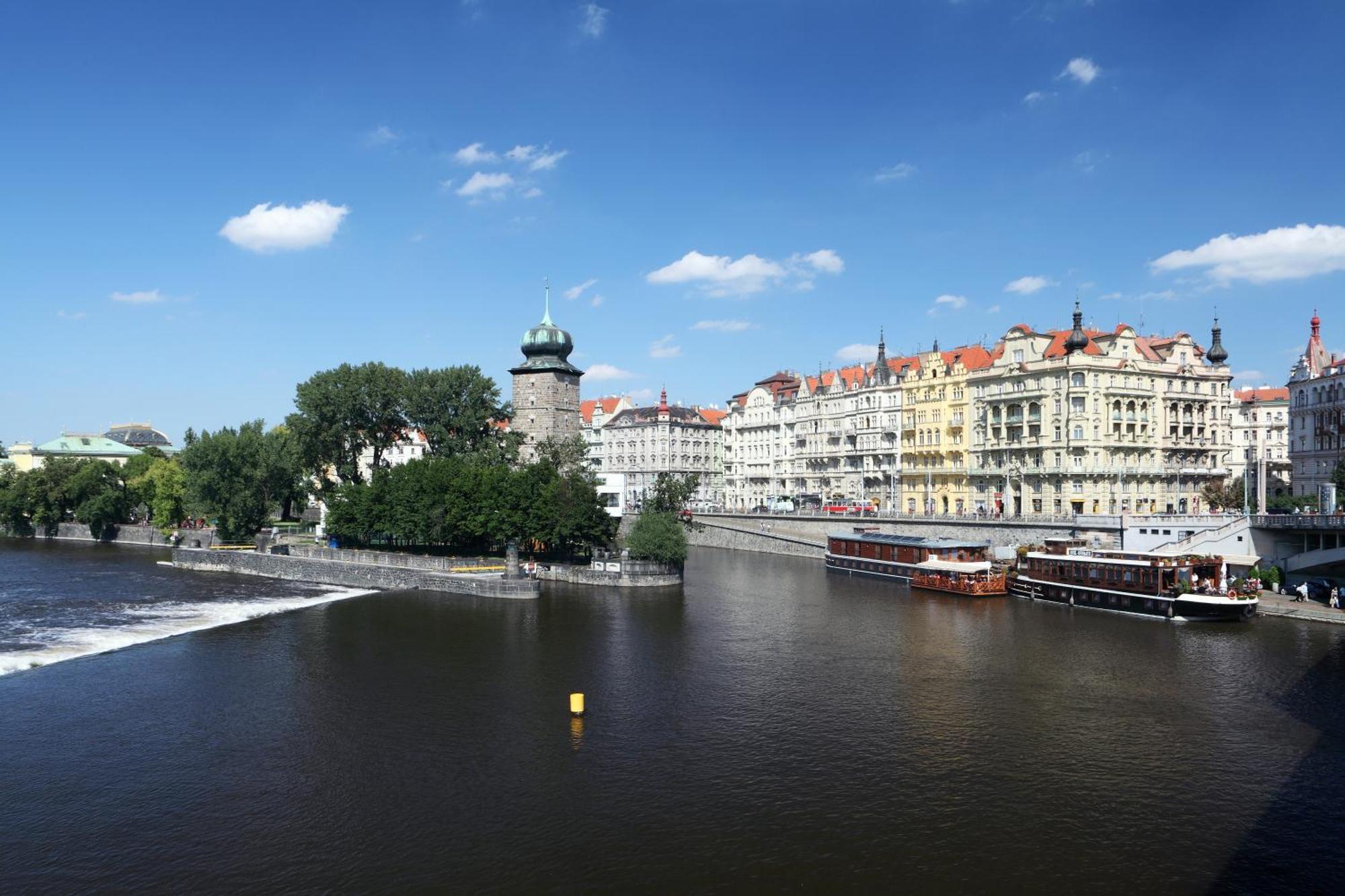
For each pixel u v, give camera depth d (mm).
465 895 34281
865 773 46312
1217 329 147000
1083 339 133500
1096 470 132875
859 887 35094
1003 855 37688
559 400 170250
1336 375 136000
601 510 122000
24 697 59438
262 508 150500
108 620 88062
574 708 55344
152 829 39562
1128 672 66125
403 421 157000
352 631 82062
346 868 36188
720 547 176875
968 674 65938
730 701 58781
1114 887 35219
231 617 89688
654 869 36250
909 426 166375
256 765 47062
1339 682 62969
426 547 137375
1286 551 98312
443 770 46438
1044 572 102688
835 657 71562
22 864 36406
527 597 103125
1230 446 146500
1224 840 39156
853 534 137250
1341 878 35938
